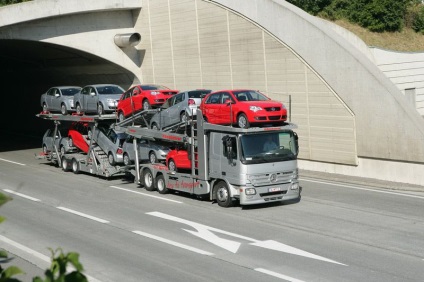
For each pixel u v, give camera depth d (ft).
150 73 134.00
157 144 87.35
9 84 200.54
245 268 47.34
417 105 132.57
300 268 46.98
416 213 67.36
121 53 134.10
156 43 130.62
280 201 76.95
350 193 81.20
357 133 92.53
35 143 164.66
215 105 80.48
